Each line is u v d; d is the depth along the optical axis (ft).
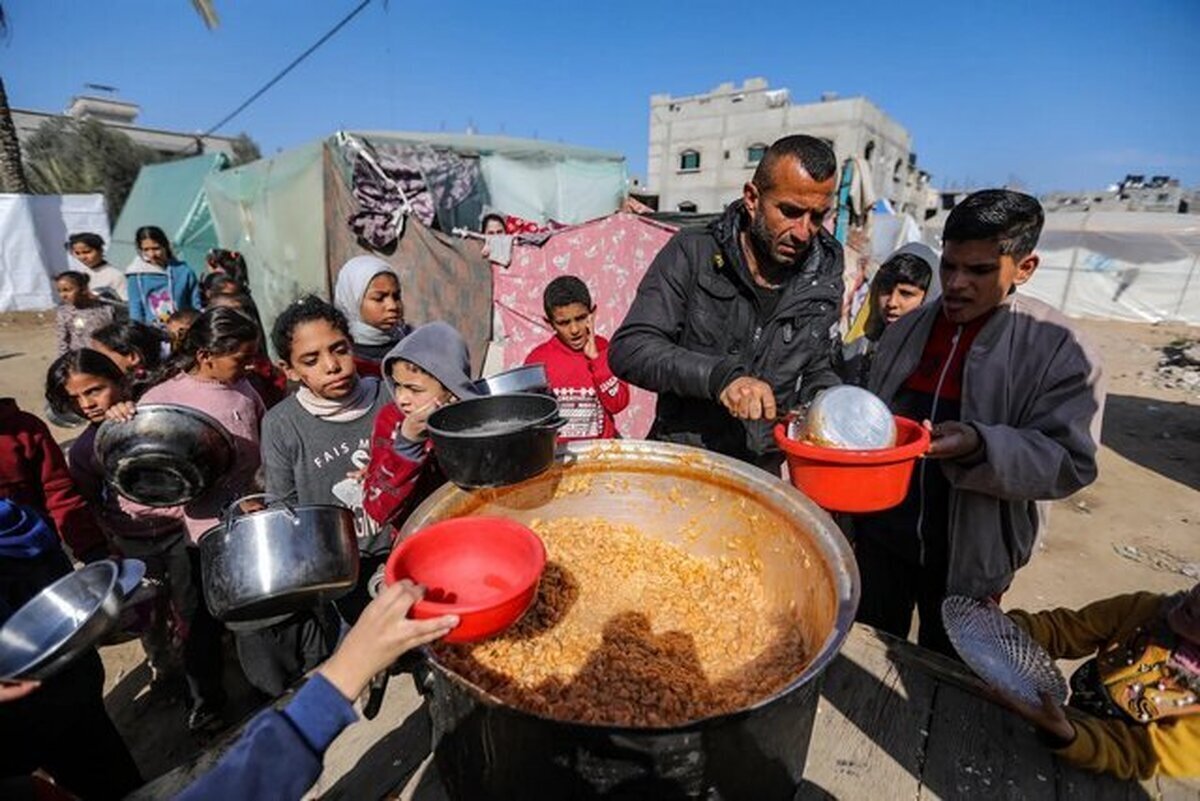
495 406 4.49
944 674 4.87
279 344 6.18
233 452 6.38
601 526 5.37
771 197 5.15
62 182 59.57
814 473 4.22
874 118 101.04
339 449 6.47
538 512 5.18
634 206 21.06
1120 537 15.01
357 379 6.81
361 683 2.65
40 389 24.89
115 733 5.99
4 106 39.52
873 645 5.22
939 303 6.09
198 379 7.69
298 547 3.86
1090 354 4.92
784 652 4.10
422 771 4.08
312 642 7.03
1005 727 4.48
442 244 18.79
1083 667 5.33
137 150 66.33
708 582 4.89
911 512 6.35
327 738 2.58
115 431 5.82
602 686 3.86
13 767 4.98
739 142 108.47
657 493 5.24
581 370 9.30
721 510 4.99
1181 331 45.09
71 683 5.31
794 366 6.20
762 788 3.03
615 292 18.24
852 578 3.53
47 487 6.63
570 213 28.17
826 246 6.12
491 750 2.94
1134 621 5.08
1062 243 51.83
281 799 2.48
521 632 4.31
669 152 117.80
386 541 6.54
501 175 25.85
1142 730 4.26
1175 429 23.35
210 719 8.34
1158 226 50.16
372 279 9.38
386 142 22.30
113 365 7.61
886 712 4.57
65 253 42.86
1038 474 4.66
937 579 6.40
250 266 25.62
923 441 4.26
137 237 19.31
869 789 3.98
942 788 4.01
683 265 6.19
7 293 40.55
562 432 9.29
